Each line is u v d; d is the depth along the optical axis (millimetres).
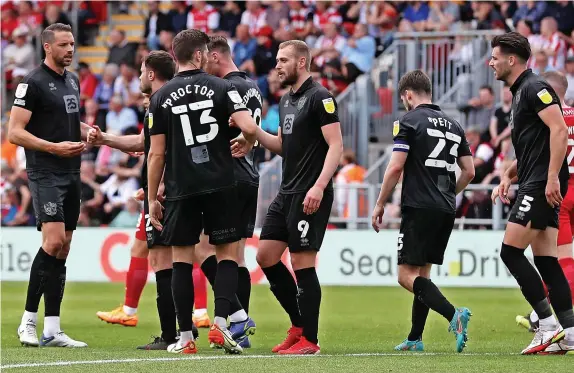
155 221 21344
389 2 59656
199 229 21391
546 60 53156
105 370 18281
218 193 20969
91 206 55562
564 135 20734
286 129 22078
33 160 24422
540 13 56031
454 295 42125
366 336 27406
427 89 23172
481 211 45938
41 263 24203
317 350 21812
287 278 22906
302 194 21797
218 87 21094
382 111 55250
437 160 22406
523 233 21312
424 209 22234
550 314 21578
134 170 55438
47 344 24375
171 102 21031
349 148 54719
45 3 67000
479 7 57406
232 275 21344
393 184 22516
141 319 33000
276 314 35000
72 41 24734
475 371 18078
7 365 19219
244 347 23781
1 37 66312
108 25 68625
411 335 23391
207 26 62938
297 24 61125
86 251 48938
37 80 24438
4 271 49031
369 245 46219
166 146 21281
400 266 22656
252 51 59906
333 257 46594
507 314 34281
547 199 20844
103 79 61938
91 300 40281
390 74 55344
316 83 22047
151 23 63906
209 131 20969
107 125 59906
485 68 53312
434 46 54438
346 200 47188
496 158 49750
